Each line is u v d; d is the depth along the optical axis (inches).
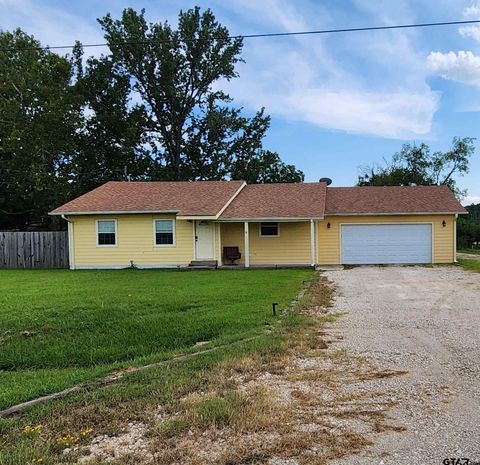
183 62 1374.3
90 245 766.5
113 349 260.8
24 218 1259.2
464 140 1577.3
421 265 755.4
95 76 1314.0
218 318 309.9
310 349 235.6
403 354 225.6
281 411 155.7
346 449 128.4
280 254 792.3
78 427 148.5
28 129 1107.3
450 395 169.9
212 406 158.6
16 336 281.6
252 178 1396.4
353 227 797.2
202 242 757.3
